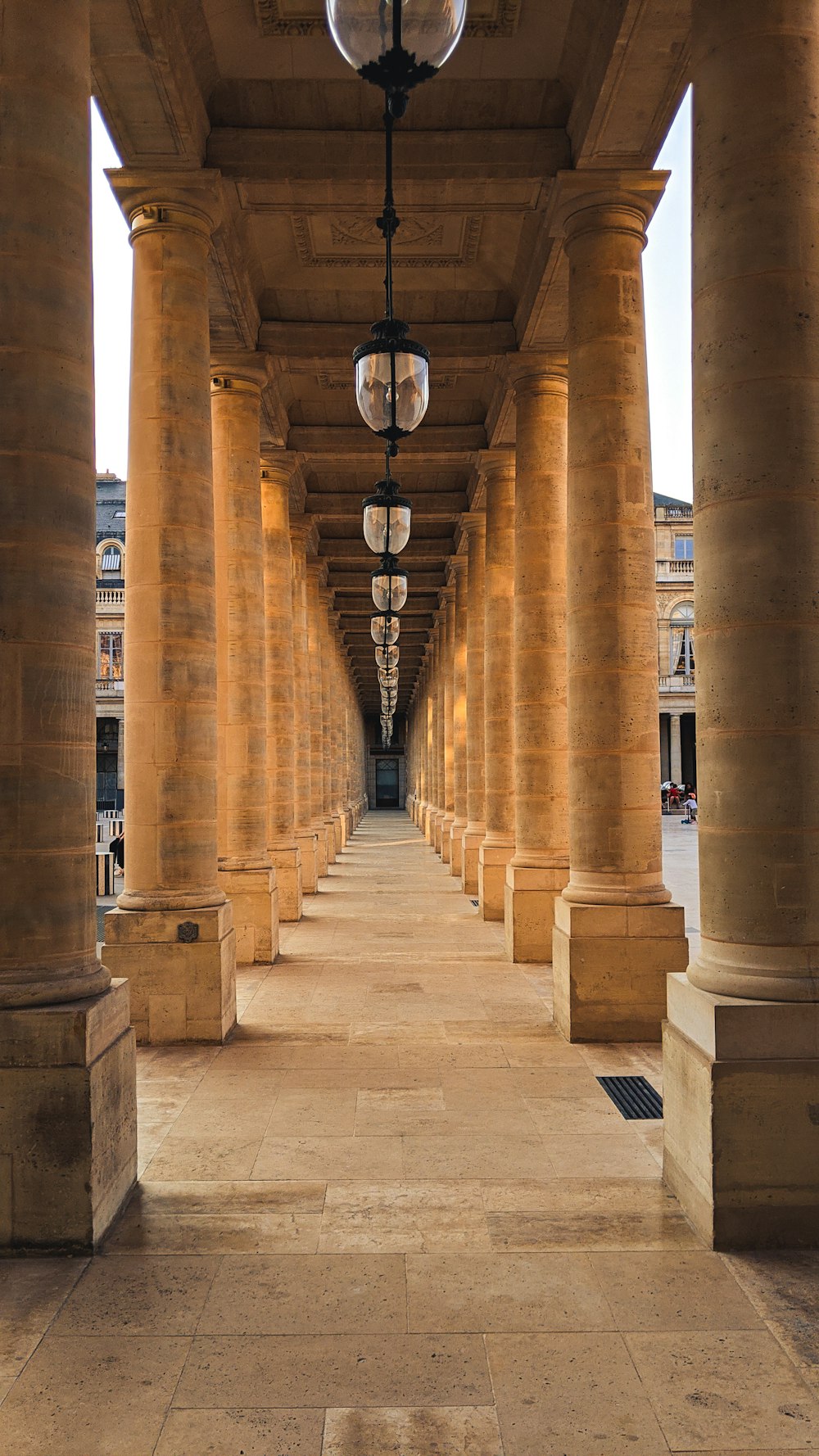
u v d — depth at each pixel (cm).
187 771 858
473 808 1970
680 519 5550
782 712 495
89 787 521
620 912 841
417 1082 734
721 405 510
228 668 1206
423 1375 372
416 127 879
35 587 494
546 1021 912
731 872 507
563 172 856
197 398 879
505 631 1570
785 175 499
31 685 494
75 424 508
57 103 505
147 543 861
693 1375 372
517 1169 571
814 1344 392
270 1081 737
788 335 496
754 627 499
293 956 1260
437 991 1045
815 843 496
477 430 1584
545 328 1133
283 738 1570
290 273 1158
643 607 866
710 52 519
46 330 498
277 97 868
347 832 3700
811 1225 476
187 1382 367
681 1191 521
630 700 857
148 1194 538
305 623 2061
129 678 869
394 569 1242
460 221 1049
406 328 649
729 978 497
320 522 2280
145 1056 803
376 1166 575
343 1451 329
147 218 870
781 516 495
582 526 872
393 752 8150
